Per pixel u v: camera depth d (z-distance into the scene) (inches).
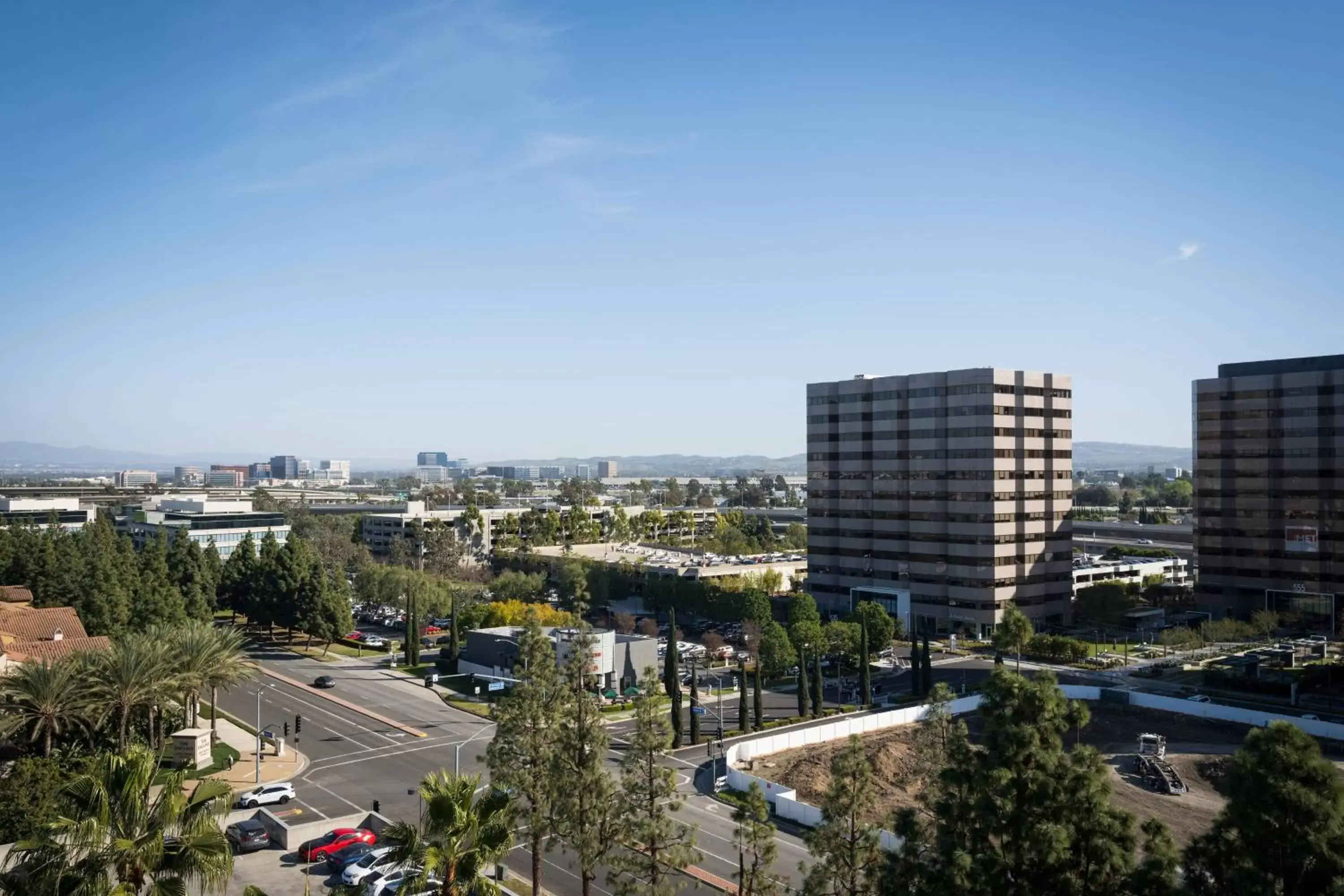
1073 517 6683.1
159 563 5851.4
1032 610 6427.2
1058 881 1252.5
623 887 1781.5
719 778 2989.7
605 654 4409.5
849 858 1557.6
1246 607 6624.0
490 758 2089.1
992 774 1311.5
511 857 2449.6
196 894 2102.6
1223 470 6761.8
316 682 4458.7
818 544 7273.6
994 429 6264.8
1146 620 6476.4
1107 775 1323.8
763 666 4682.6
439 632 6087.6
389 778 3080.7
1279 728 1183.6
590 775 1948.8
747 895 1688.0
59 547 5772.6
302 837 2484.0
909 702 4288.9
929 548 6560.0
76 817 1456.7
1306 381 6407.5
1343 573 6195.9
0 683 2746.1
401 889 1492.4
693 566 7219.5
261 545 7209.6
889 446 6835.6
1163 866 1199.6
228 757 3186.5
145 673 2915.8
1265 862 1116.5
